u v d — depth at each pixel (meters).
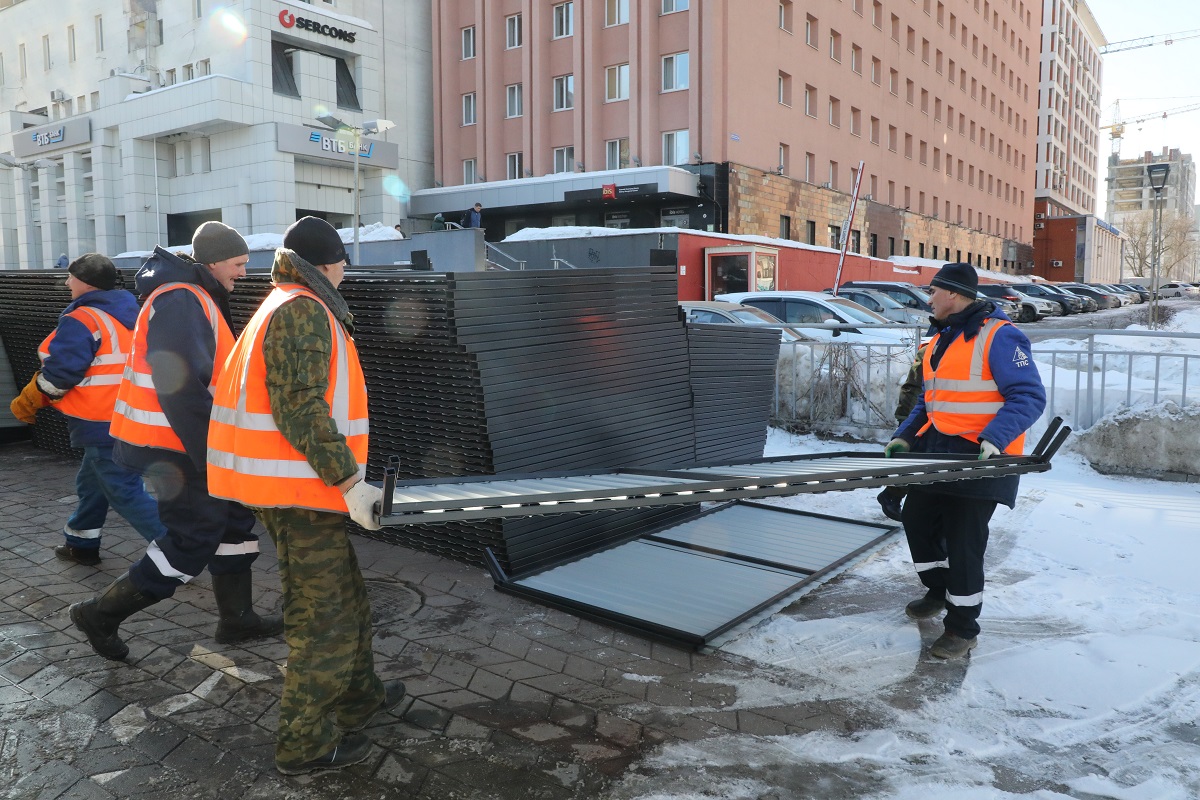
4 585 4.21
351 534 5.34
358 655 2.73
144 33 33.91
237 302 5.52
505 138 33.59
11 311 7.61
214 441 2.56
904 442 3.90
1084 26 96.62
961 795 2.55
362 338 4.83
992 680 3.37
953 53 48.47
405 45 35.94
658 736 2.89
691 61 28.78
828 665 3.51
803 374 8.68
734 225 29.44
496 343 4.46
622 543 5.16
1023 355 3.49
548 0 31.69
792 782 2.62
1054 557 4.89
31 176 38.66
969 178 52.78
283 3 30.62
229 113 29.39
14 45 40.62
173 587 3.25
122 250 34.59
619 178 29.03
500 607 4.12
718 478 3.06
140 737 2.78
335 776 2.59
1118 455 6.83
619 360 5.25
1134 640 3.74
